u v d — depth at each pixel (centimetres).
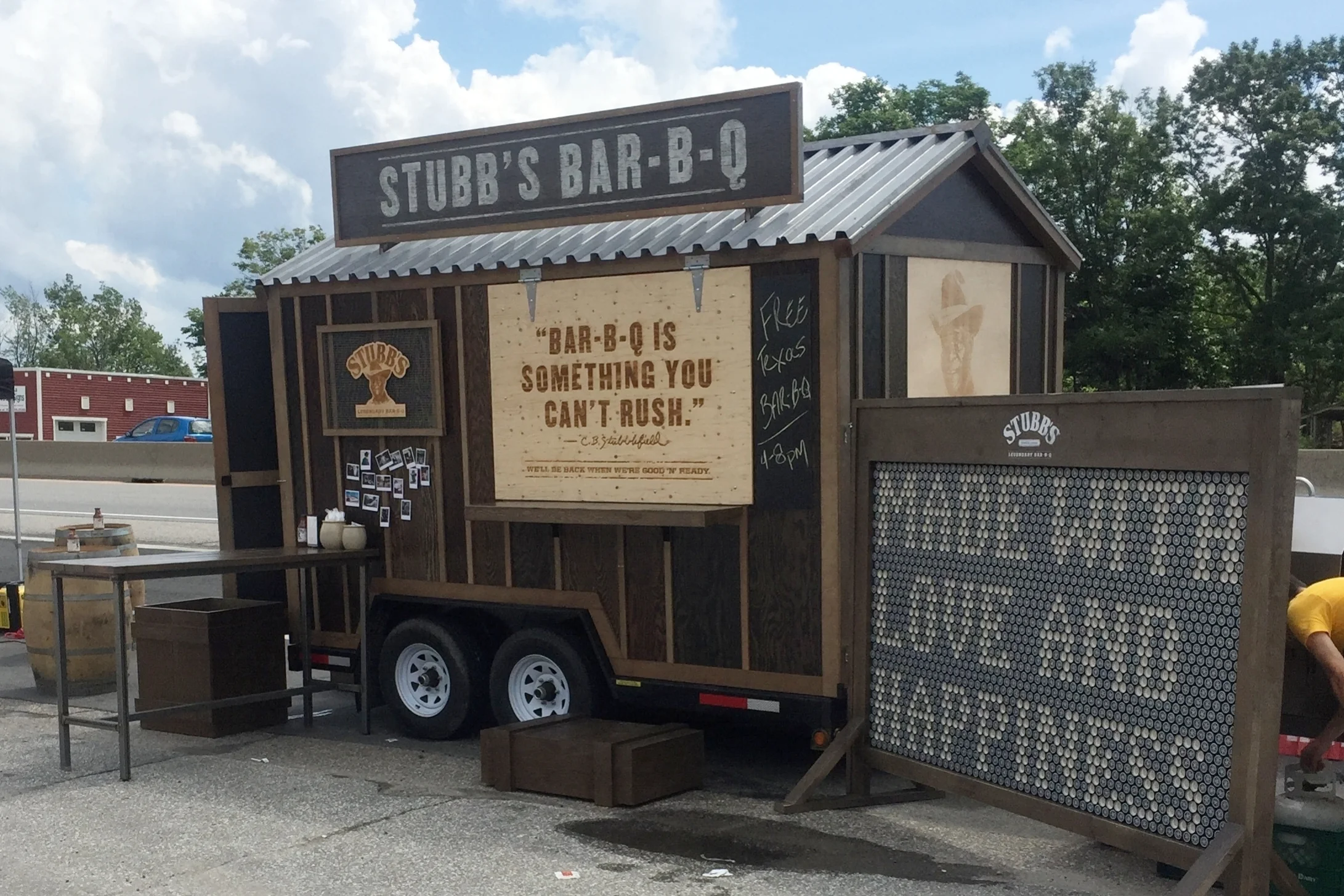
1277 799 446
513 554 709
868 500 580
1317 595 456
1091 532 475
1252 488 408
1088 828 471
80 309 9475
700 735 622
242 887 488
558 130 706
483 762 629
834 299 590
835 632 601
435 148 756
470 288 720
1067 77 3247
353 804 600
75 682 880
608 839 541
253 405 816
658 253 642
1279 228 3062
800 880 488
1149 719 451
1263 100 3122
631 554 665
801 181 627
